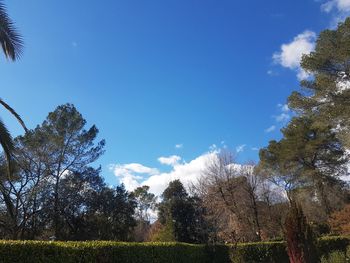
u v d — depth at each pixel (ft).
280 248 86.79
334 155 164.55
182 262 66.44
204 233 94.99
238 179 143.02
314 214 159.74
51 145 125.90
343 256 74.43
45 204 125.29
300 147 163.53
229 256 81.41
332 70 108.37
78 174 132.36
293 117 167.94
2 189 53.01
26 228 124.57
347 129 106.73
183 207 95.81
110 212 141.18
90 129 134.21
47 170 126.21
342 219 113.29
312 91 113.19
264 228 144.97
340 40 104.53
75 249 39.47
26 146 120.78
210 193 139.13
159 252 58.80
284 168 168.55
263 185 150.61
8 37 40.40
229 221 135.85
